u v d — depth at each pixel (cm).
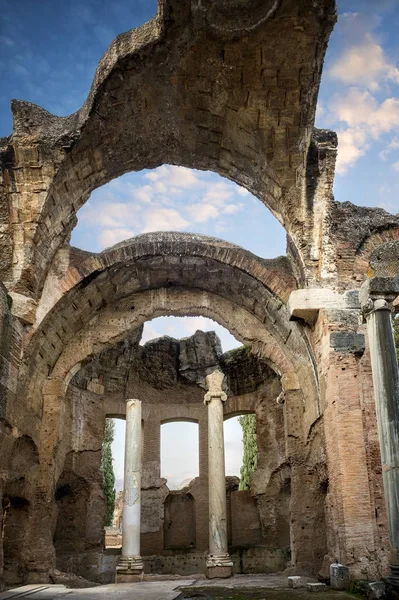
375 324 1416
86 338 2247
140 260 2127
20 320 1781
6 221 1764
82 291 2072
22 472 1916
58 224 1858
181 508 2983
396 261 1828
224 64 1516
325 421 1758
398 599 1209
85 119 1642
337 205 1872
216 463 2327
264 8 1381
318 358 1844
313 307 1752
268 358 2269
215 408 2417
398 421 1329
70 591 1560
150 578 2162
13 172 1716
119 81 1556
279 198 1772
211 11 1391
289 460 2148
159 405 3045
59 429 2108
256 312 2281
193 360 3086
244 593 1545
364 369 1688
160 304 2328
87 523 2589
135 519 2203
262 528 2747
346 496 1540
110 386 2919
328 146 1730
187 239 2112
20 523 1941
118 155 1783
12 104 1720
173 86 1586
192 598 1452
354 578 1470
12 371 1734
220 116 1656
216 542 2197
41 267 1869
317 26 1414
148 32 1488
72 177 1770
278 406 2797
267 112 1603
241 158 1764
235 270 2133
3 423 1661
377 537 1508
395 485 1288
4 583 1778
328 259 1786
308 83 1534
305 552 2059
